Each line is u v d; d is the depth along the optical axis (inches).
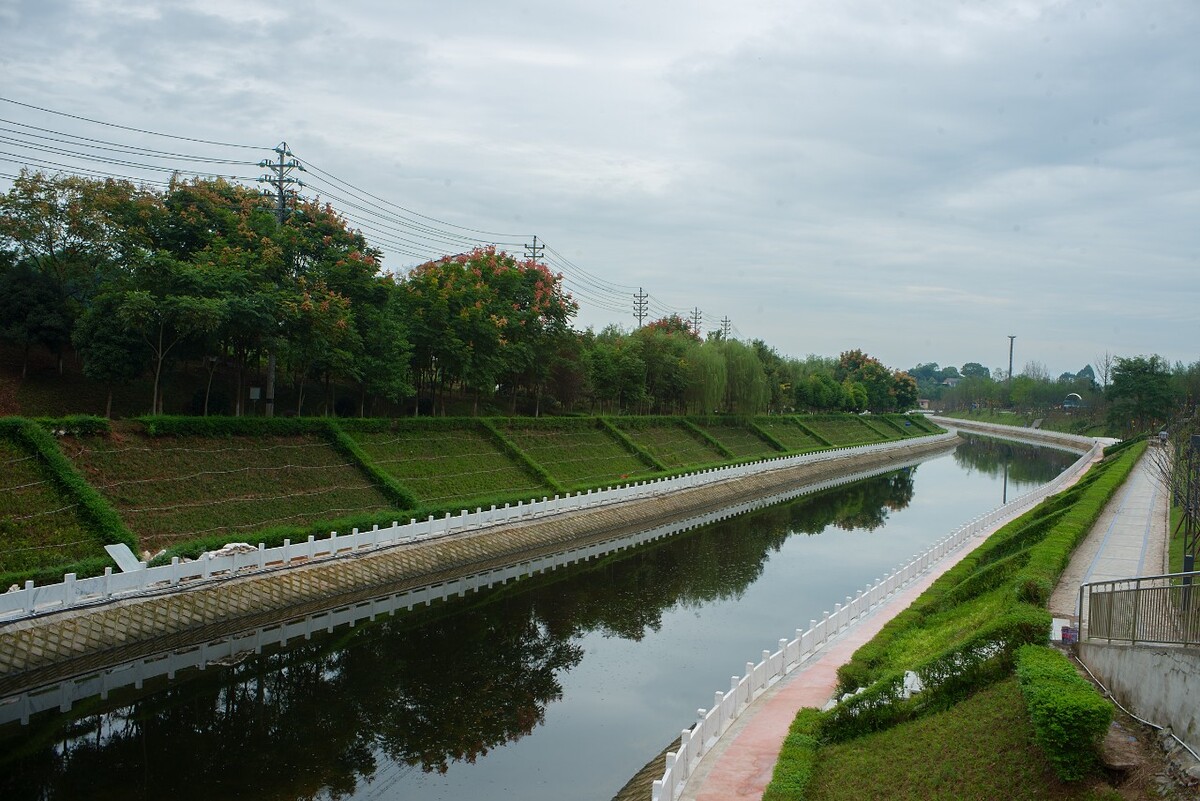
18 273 1520.7
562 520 1764.3
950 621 929.5
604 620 1229.1
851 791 561.3
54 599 912.3
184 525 1233.4
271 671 983.6
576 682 986.1
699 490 2358.5
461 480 1803.6
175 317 1366.9
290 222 1877.5
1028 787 502.0
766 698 786.2
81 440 1264.8
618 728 862.5
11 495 1079.0
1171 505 1605.6
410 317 2004.2
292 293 1562.5
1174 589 525.7
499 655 1067.9
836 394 4744.1
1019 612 689.6
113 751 781.3
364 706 900.6
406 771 761.0
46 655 872.9
